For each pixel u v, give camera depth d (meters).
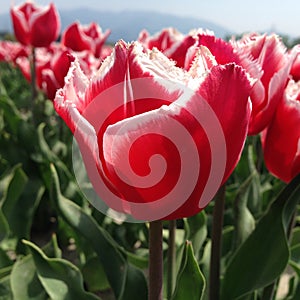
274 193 0.65
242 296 0.35
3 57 2.20
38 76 0.88
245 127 0.24
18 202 0.66
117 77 0.23
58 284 0.39
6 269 0.49
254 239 0.35
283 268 0.34
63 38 0.88
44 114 1.01
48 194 0.78
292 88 0.32
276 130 0.31
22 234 0.64
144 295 0.36
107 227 0.62
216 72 0.22
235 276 0.35
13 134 0.97
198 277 0.30
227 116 0.23
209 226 0.59
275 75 0.29
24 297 0.44
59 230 0.73
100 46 0.94
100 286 0.57
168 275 0.38
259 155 0.64
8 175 0.64
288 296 0.49
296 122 0.30
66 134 0.86
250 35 0.32
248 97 0.23
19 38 0.85
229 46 0.28
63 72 0.64
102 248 0.39
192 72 0.24
